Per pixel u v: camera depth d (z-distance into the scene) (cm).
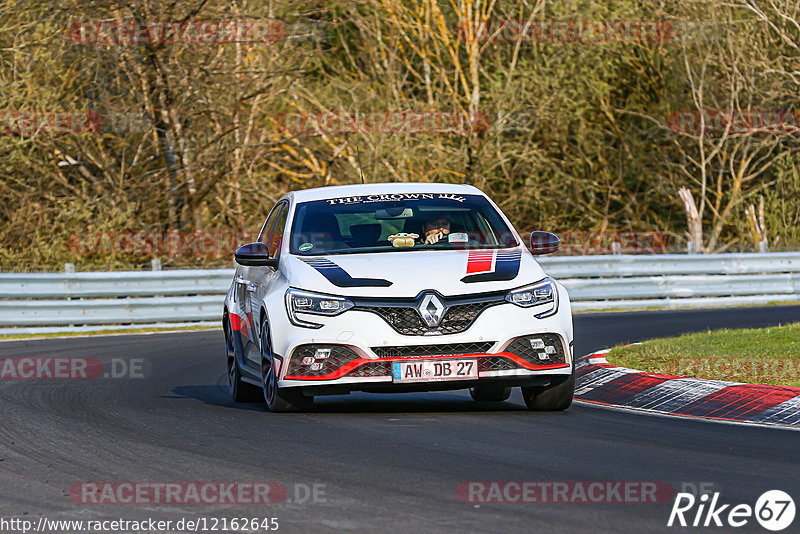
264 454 2483
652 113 12538
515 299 2984
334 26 11719
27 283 6812
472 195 3516
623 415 3073
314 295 2997
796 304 8031
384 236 3269
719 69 12481
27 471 2373
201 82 8956
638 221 12644
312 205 3450
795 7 12162
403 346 2914
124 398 3688
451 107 11700
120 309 7012
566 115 11944
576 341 5378
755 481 2094
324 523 1820
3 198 9456
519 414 3105
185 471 2309
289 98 10612
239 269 3825
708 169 12825
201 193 9250
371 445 2567
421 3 12056
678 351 4175
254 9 9156
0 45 9044
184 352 5381
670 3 12362
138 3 8600
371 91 10944
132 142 9812
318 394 2994
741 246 12256
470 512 1869
